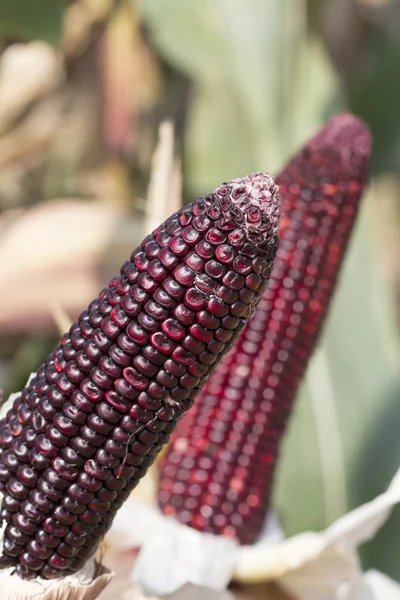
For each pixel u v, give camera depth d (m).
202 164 1.12
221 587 0.68
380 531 0.97
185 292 0.51
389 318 0.99
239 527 0.69
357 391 0.98
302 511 0.96
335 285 0.68
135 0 1.12
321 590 0.71
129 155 1.27
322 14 1.31
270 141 1.09
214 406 0.68
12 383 1.05
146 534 0.68
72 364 0.53
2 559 0.55
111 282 0.53
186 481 0.69
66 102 1.22
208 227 0.50
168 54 1.12
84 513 0.54
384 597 0.77
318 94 1.09
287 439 0.97
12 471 0.54
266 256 0.51
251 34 1.10
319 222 0.66
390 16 1.34
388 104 1.27
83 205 1.03
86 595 0.56
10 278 0.97
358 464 0.97
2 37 1.06
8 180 1.26
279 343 0.67
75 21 1.19
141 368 0.52
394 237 1.65
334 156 0.66
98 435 0.53
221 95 1.12
